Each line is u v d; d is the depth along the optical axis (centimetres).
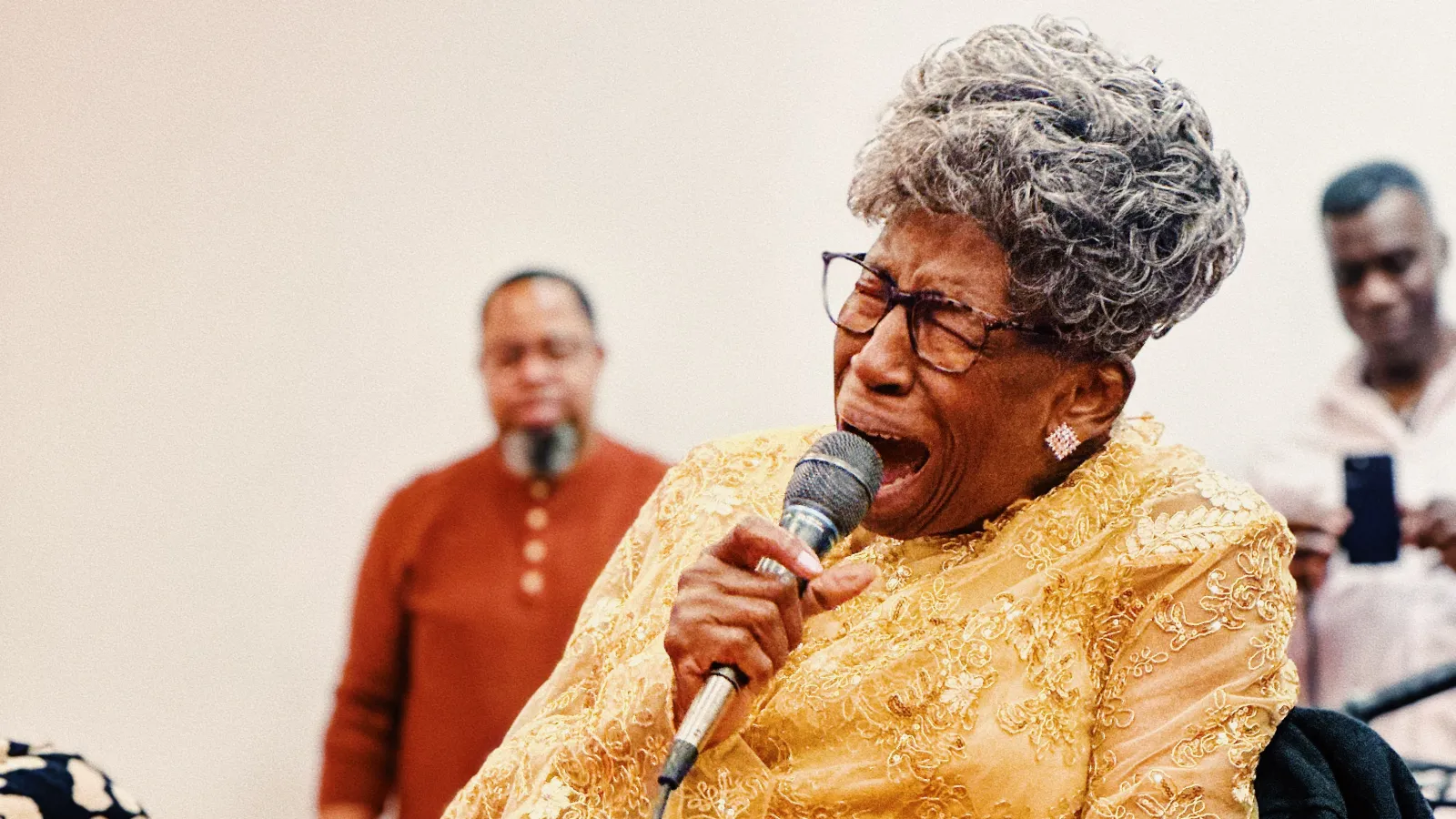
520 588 437
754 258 592
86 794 196
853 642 182
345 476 612
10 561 611
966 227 177
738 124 593
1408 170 498
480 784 193
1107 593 182
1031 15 573
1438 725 432
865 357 178
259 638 605
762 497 201
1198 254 180
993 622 180
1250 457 507
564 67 606
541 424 448
